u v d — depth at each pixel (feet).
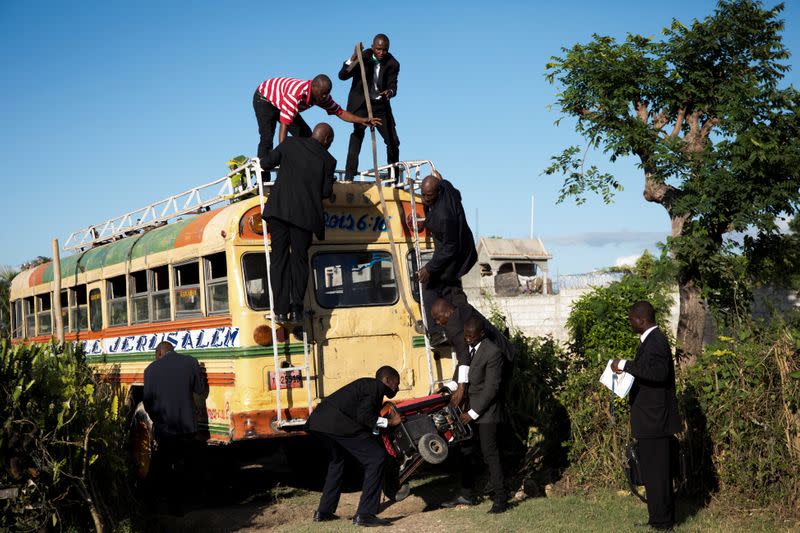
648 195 51.85
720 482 23.61
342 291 28.37
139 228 35.81
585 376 27.25
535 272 152.87
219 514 26.35
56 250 39.22
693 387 24.77
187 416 27.30
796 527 21.20
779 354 23.32
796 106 46.85
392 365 28.86
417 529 23.03
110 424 23.59
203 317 28.48
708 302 49.93
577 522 22.47
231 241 26.78
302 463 32.35
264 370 26.53
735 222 45.62
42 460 21.16
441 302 25.57
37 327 44.75
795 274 50.01
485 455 24.25
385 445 24.49
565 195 53.36
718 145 46.26
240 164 29.94
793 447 22.62
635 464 21.98
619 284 38.04
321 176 26.14
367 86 29.35
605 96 50.14
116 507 23.63
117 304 35.01
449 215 27.12
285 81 28.19
